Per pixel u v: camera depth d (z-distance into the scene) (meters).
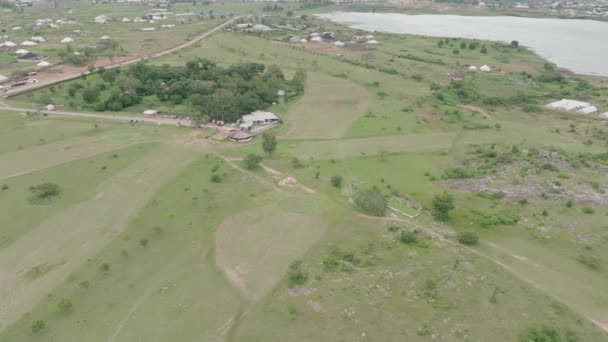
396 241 75.00
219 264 69.44
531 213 84.38
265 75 171.75
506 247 74.62
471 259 70.25
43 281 65.31
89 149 114.00
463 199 90.69
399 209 86.62
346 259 70.12
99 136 122.94
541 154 110.19
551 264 70.19
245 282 65.31
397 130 130.00
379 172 103.88
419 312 58.50
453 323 56.53
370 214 84.69
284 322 56.94
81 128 128.62
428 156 113.56
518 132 132.12
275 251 72.62
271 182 96.94
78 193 91.38
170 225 80.25
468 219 83.50
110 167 103.38
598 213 83.56
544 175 99.19
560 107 154.88
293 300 61.03
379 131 129.12
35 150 112.69
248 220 81.81
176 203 87.88
